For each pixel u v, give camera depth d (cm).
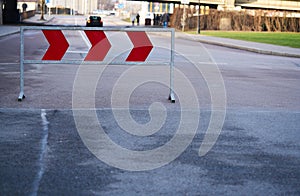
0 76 1342
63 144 647
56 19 9538
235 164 579
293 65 2169
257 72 1739
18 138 673
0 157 580
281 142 696
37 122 774
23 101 959
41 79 1298
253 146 668
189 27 6844
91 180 505
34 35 3834
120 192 471
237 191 483
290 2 9338
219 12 7088
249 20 7256
